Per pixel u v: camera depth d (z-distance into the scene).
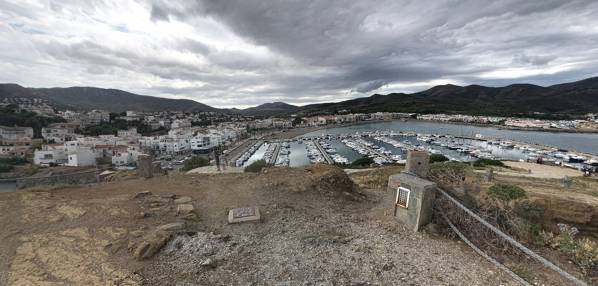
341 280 6.96
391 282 6.97
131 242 7.96
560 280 7.66
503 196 10.89
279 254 8.01
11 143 70.19
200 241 8.32
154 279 6.70
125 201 11.09
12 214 9.42
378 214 11.36
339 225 10.16
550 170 29.28
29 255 7.14
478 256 8.44
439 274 7.40
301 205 11.98
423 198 9.58
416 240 9.16
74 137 87.12
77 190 12.82
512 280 7.34
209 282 6.70
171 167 65.44
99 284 6.27
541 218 11.20
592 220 11.29
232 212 10.48
